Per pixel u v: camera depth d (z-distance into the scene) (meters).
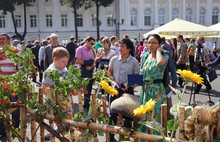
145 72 4.42
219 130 2.39
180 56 11.91
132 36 50.84
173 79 4.35
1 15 49.75
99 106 3.04
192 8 52.47
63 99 3.11
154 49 4.34
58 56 4.26
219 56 6.87
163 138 2.44
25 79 3.31
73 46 11.58
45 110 3.13
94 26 50.91
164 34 12.20
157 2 51.41
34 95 3.33
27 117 3.60
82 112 3.03
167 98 4.27
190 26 12.39
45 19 50.88
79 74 3.13
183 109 2.44
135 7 51.00
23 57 3.39
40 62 11.94
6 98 3.25
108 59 7.94
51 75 3.15
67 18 50.88
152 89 4.32
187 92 10.54
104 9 50.69
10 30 49.97
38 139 3.66
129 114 2.74
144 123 2.56
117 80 5.11
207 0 52.31
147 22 51.62
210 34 12.16
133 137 2.67
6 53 3.36
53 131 3.16
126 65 5.09
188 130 2.46
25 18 47.28
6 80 3.25
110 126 2.82
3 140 5.11
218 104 2.46
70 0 45.31
